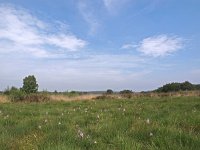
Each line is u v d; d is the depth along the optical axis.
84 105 19.61
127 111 13.38
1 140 7.33
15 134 8.32
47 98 29.08
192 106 16.02
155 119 10.54
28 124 9.74
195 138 6.73
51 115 13.09
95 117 11.41
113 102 23.12
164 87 52.50
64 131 7.90
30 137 7.44
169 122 9.16
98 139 7.10
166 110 13.89
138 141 6.94
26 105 20.69
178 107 15.90
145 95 35.12
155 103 20.12
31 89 39.03
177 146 6.22
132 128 8.02
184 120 9.25
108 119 10.62
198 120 9.00
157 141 6.64
